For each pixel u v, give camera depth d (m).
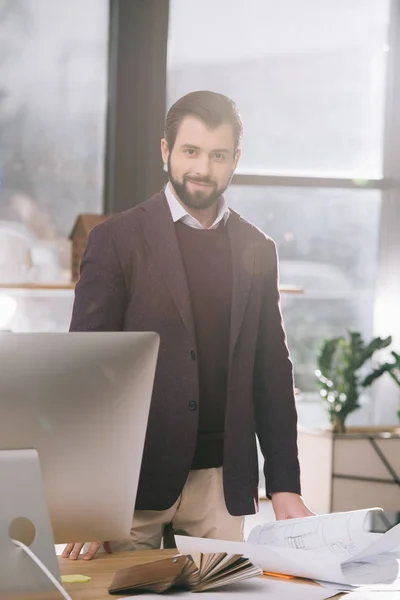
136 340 2.01
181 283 2.55
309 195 5.88
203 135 2.53
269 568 2.15
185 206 2.61
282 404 2.69
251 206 5.83
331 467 4.85
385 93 5.88
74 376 1.96
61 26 5.40
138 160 5.50
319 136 5.84
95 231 2.59
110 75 5.48
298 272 5.91
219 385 2.60
